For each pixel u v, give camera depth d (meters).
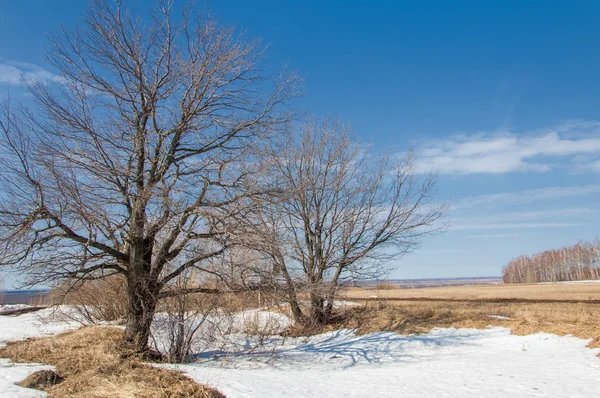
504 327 19.78
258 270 15.23
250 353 17.22
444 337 19.48
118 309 24.41
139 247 14.74
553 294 38.69
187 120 14.91
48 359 13.77
